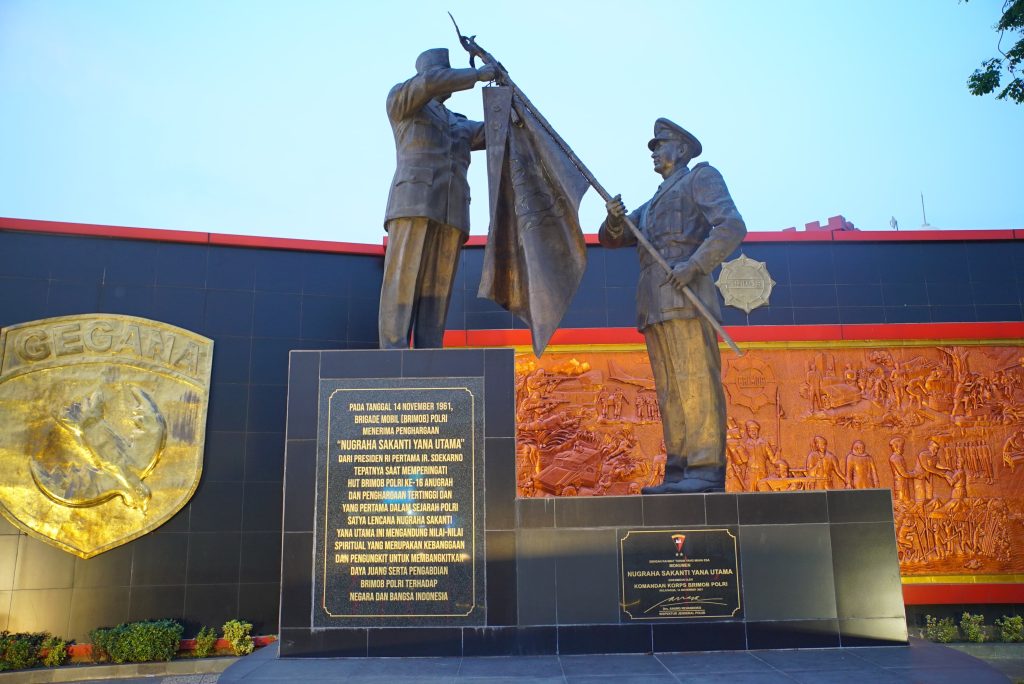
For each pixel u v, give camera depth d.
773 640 8.02
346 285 17.16
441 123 9.91
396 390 8.45
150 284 16.06
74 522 14.79
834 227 20.67
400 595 8.00
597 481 15.55
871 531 8.27
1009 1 12.43
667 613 8.02
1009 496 15.66
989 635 15.32
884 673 6.95
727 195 9.03
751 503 8.30
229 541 15.42
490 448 8.30
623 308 16.86
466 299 16.98
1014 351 16.19
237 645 14.73
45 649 14.16
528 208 9.54
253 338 16.38
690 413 8.84
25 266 15.51
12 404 14.88
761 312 16.80
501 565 8.05
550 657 7.75
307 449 8.32
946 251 17.19
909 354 16.16
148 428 15.31
